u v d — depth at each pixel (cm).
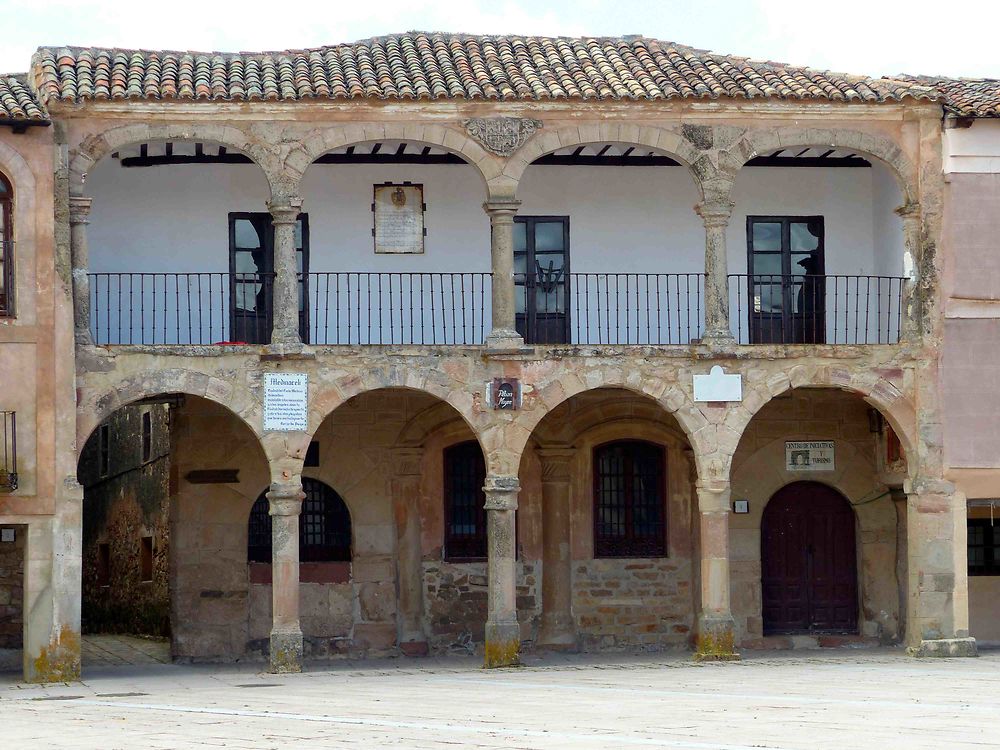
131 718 1945
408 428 3036
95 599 4012
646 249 3061
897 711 1866
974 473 2819
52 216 2616
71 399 2616
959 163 2825
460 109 2741
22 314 2603
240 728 1773
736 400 2775
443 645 3036
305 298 2983
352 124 2725
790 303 3072
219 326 2966
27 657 2592
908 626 2931
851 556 3141
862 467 3128
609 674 2550
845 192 3105
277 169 2705
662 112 2777
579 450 3075
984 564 3114
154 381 2653
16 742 1691
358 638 3011
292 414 2686
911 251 2833
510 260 2758
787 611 3119
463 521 3066
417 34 3025
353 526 3027
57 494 2602
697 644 2977
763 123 2806
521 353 2733
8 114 2577
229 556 2997
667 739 1578
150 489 3528
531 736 1620
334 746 1566
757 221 3081
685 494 3097
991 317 2833
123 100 2639
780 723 1730
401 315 2981
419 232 3033
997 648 2989
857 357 2808
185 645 2972
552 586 3041
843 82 2864
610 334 3042
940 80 3036
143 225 2958
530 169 3045
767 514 3130
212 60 2848
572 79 2809
